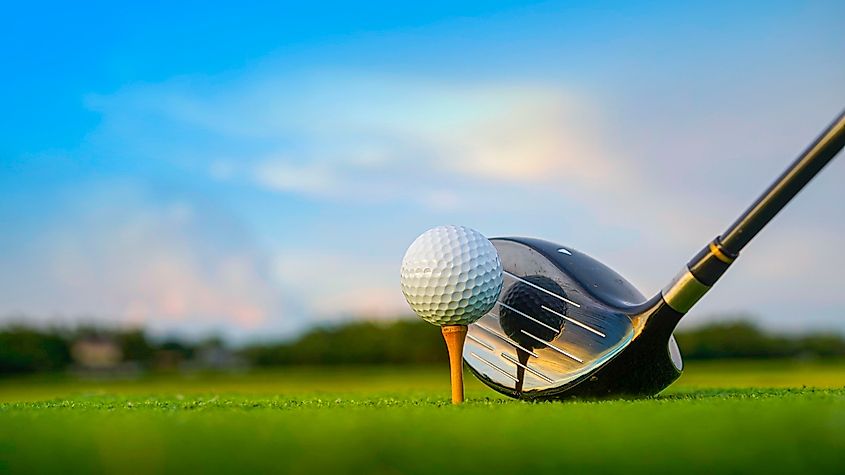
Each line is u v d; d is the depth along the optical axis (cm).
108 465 34
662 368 51
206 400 57
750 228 48
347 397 60
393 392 70
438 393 67
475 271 52
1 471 34
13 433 38
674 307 49
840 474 32
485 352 54
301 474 32
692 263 49
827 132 46
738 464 33
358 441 35
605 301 51
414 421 39
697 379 97
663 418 39
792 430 36
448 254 52
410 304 54
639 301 53
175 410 46
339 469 33
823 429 36
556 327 52
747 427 36
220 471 33
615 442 35
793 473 32
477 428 37
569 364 51
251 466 33
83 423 40
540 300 52
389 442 35
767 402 44
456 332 52
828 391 56
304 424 38
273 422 39
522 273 53
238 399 58
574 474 32
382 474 32
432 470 32
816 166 46
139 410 46
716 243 48
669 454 34
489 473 32
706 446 35
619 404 45
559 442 35
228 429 37
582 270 53
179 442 36
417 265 53
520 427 37
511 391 53
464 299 52
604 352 50
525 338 53
